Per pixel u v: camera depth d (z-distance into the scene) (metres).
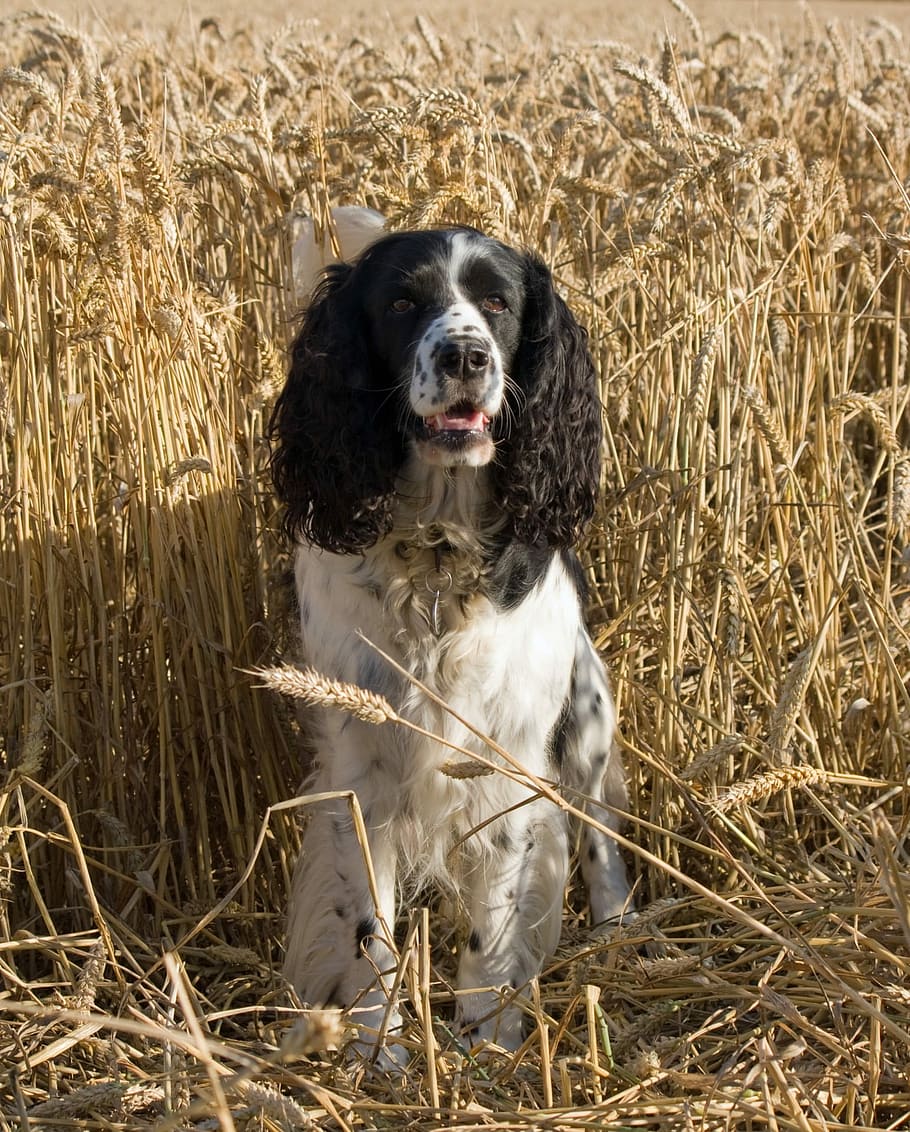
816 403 4.53
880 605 3.90
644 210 5.13
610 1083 2.89
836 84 6.65
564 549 3.86
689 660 4.55
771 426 3.79
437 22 14.89
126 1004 3.01
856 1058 2.75
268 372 4.17
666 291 4.74
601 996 3.32
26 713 3.67
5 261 3.63
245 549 4.16
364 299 3.73
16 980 3.14
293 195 4.38
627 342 5.31
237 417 4.22
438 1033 3.19
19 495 3.66
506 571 3.61
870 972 3.07
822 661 4.15
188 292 3.85
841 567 4.24
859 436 5.97
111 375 4.06
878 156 6.57
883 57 8.49
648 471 4.14
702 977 3.22
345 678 3.65
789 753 3.67
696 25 7.51
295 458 3.77
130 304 3.63
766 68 7.87
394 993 2.77
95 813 3.60
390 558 3.58
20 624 3.83
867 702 3.75
